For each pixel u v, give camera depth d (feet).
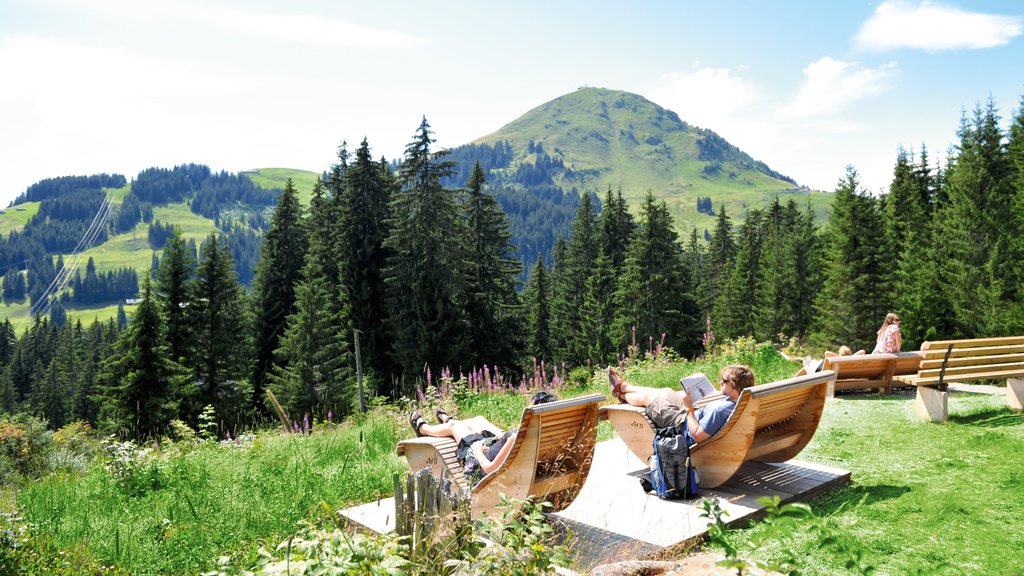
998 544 13.69
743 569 8.20
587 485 20.36
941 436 23.81
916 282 155.22
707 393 22.49
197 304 147.64
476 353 161.17
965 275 140.67
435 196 161.89
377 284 166.20
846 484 19.43
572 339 238.07
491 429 19.49
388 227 170.71
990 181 150.51
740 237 284.61
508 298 190.29
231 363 151.94
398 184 168.45
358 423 35.45
